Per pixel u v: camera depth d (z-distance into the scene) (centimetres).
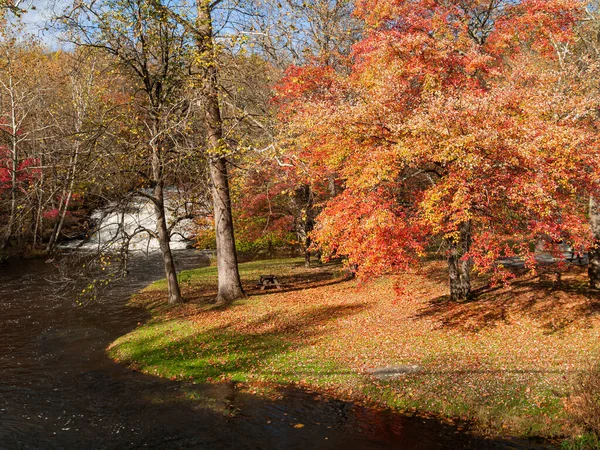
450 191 1186
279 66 2398
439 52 1412
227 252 2062
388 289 2106
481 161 1067
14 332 1734
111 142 1867
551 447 851
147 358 1413
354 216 1252
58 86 3691
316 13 2272
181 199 2175
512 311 1531
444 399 1035
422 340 1391
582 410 904
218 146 1709
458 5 1620
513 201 1098
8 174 3319
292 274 2744
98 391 1171
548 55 1747
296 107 1759
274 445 888
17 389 1181
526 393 1016
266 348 1432
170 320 1817
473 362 1201
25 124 3556
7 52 3319
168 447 884
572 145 1040
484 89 1564
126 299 2283
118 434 937
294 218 2756
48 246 3747
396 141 1230
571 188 1123
